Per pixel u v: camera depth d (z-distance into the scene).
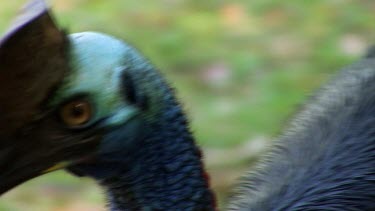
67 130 5.89
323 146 7.78
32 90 5.77
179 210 6.25
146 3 16.77
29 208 12.02
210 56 15.38
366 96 8.03
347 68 8.69
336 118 7.98
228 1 16.83
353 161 7.61
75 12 16.36
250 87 14.53
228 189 11.96
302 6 16.55
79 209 11.99
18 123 5.80
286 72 14.84
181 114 6.20
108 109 5.92
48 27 5.79
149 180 6.18
